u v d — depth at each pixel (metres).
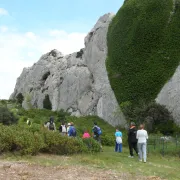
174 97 36.78
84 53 53.16
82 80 50.19
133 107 38.75
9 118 26.08
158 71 39.31
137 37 42.19
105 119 43.00
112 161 15.10
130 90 40.88
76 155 16.30
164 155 20.59
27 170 10.97
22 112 38.25
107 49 47.69
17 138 14.73
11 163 12.31
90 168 12.19
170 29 40.69
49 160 13.66
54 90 54.91
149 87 39.31
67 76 53.31
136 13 44.22
